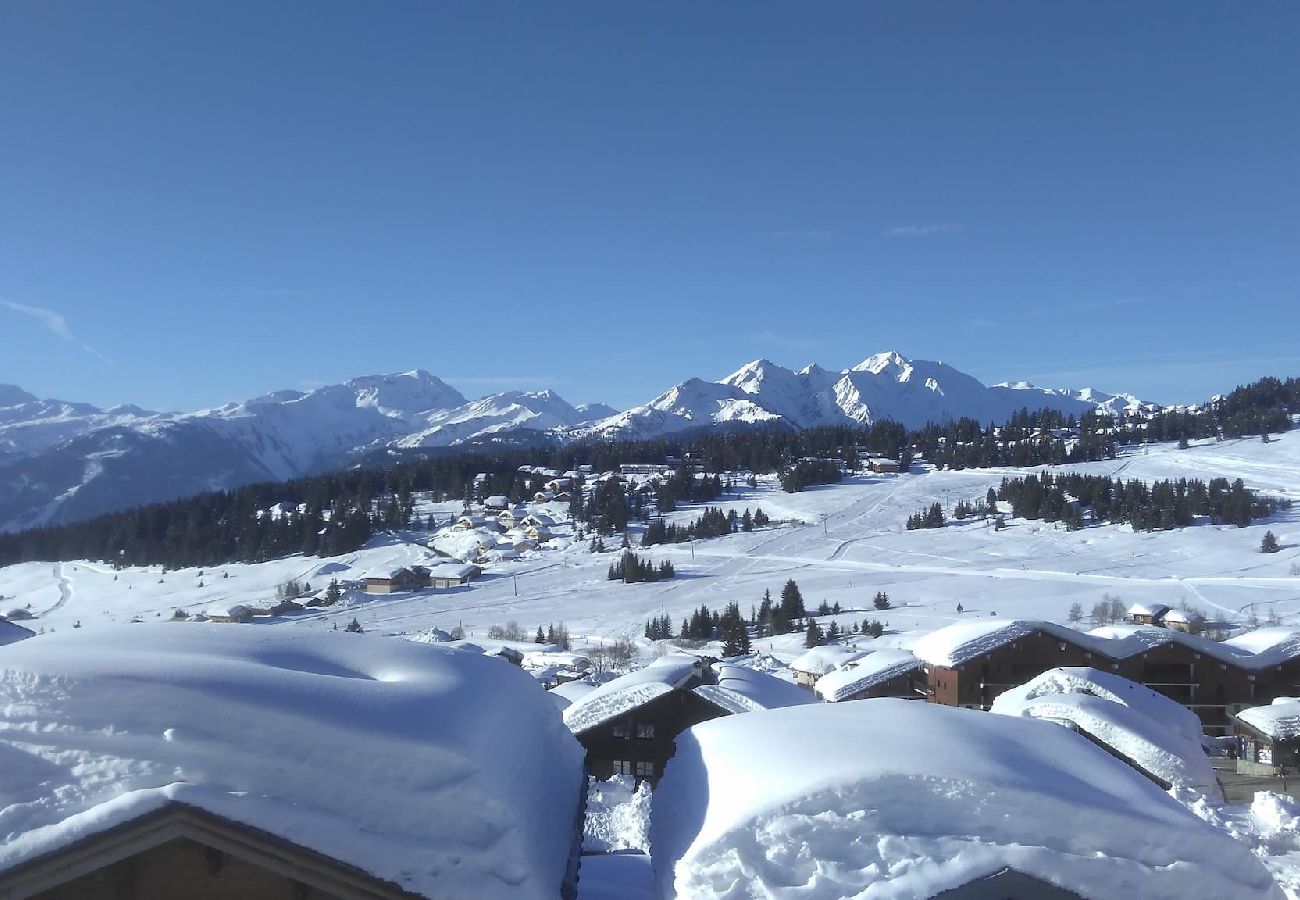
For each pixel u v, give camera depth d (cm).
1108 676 2495
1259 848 1541
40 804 602
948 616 7475
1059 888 635
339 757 639
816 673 4081
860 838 646
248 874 618
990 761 716
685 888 645
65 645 738
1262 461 16325
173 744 627
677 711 2102
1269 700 3256
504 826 654
